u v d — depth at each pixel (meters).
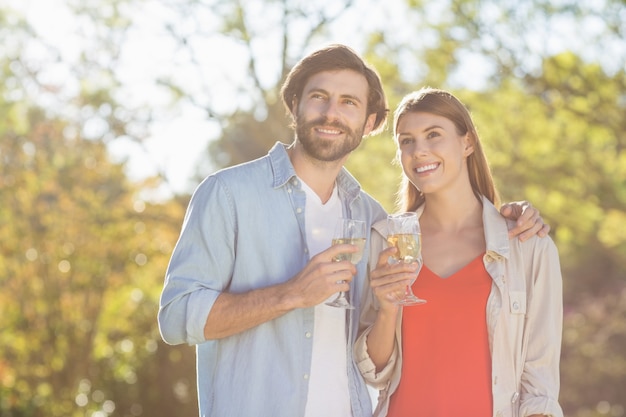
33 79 14.47
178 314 3.34
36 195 14.92
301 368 3.40
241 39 13.63
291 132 13.99
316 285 3.19
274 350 3.42
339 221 3.33
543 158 12.09
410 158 3.71
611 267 18.97
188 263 3.41
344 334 3.53
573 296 19.27
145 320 17.30
